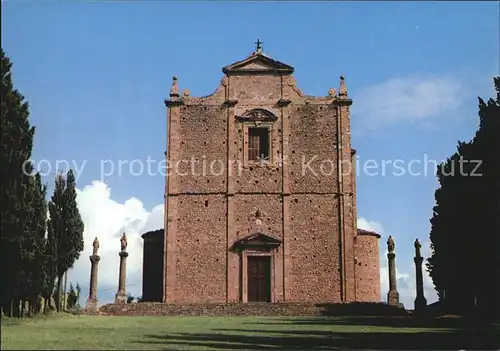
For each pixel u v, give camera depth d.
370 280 55.09
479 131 45.91
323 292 52.41
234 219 53.41
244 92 55.03
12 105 36.75
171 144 54.47
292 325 38.38
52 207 47.44
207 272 52.78
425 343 30.20
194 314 48.41
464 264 45.12
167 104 54.88
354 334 33.12
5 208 36.38
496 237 43.97
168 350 25.22
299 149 54.25
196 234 53.28
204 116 54.78
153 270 56.28
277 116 54.66
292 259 52.81
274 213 53.47
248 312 48.38
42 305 43.06
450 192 47.03
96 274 50.38
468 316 43.62
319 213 53.44
